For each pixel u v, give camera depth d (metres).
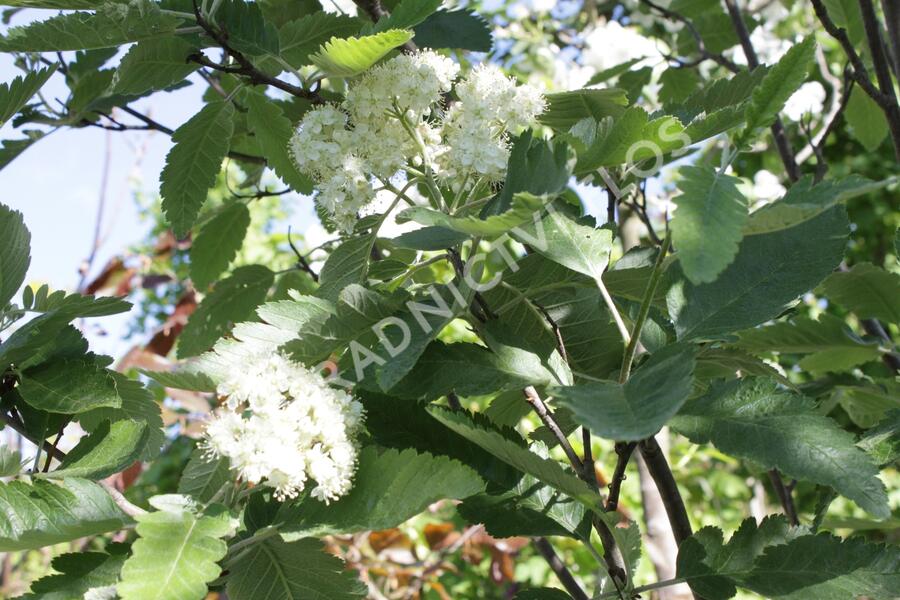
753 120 0.34
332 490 0.35
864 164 2.29
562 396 0.32
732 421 0.35
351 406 0.38
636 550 0.39
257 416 0.36
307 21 0.51
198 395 0.90
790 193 0.33
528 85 0.44
